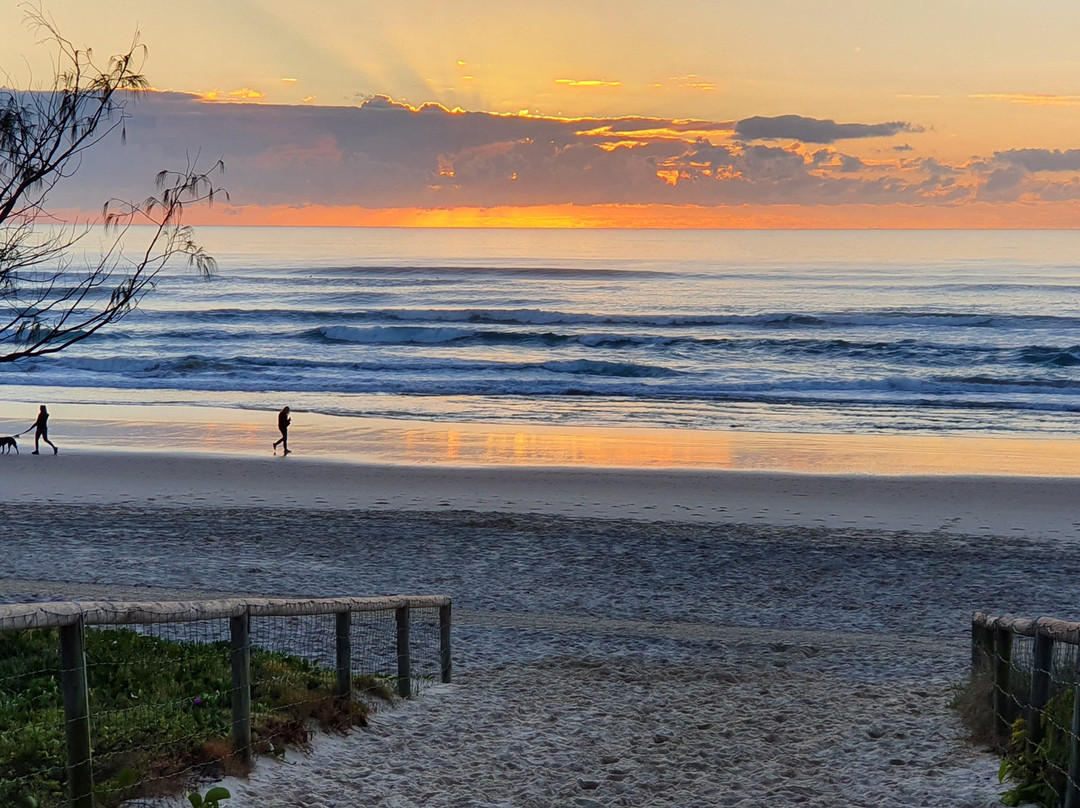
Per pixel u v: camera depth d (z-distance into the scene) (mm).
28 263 7391
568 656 12398
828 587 16531
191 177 7766
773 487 25906
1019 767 6543
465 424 36969
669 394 44656
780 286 112188
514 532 20484
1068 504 24109
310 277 119750
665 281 119625
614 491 25359
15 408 40344
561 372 51469
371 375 49438
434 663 11844
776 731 8898
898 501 24359
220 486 25656
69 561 17375
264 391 45188
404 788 6836
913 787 6934
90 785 5281
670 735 8773
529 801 6793
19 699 7070
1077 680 5773
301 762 7031
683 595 15922
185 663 8586
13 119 7184
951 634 13836
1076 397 43625
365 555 18406
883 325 69875
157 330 65312
